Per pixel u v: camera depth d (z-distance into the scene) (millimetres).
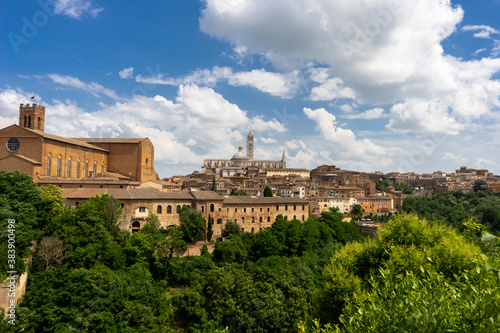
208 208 99625
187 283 75438
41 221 70938
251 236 95188
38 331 51000
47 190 79625
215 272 68438
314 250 95875
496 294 15227
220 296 63906
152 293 64188
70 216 71000
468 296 16469
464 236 35844
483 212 145750
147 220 89062
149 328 58250
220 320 61000
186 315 64625
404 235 39719
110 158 133750
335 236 111562
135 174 132250
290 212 119750
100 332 53188
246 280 66812
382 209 192000
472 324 15219
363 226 137625
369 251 40969
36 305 52594
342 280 37125
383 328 17922
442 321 16062
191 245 87812
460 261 31453
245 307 62094
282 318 59312
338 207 186875
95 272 59438
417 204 182500
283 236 92312
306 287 68062
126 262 73125
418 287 20125
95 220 72688
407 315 17594
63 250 64688
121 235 78500
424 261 29141
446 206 175875
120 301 58156
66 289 54938
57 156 109500
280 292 63844
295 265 78000
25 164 99000
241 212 107875
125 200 88000
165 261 77375
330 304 37406
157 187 120188
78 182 100188
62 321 52688
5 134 103312
